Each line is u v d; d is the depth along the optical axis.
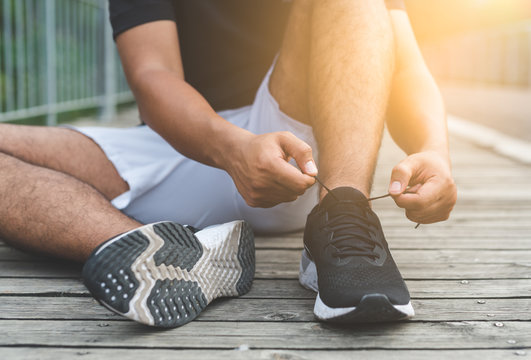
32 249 1.13
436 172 0.94
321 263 0.97
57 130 1.34
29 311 1.00
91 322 0.95
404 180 0.91
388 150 3.70
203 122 1.01
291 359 0.83
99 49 4.89
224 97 1.45
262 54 1.46
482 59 10.86
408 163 0.93
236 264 1.07
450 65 12.55
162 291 0.88
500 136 4.14
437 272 1.26
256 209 1.37
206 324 0.95
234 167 0.96
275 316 0.99
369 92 1.03
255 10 1.44
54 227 1.09
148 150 1.35
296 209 1.41
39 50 3.86
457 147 3.77
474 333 0.92
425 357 0.84
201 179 1.32
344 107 1.02
